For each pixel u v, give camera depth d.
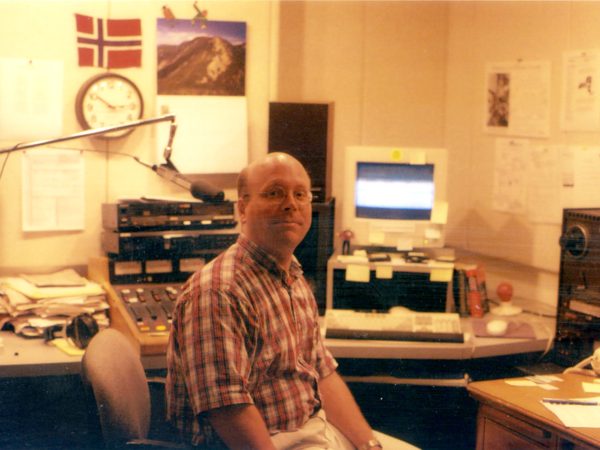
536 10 2.87
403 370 2.69
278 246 1.84
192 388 1.69
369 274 2.68
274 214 1.83
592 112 2.67
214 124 2.95
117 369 1.84
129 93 2.83
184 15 2.89
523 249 2.97
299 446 1.81
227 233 2.73
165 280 2.67
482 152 3.13
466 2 3.15
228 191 3.00
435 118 3.26
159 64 2.87
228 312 1.71
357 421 2.01
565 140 2.79
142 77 2.87
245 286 1.77
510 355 2.64
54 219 2.79
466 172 3.20
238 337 1.71
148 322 2.40
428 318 2.54
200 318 1.70
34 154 2.75
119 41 2.82
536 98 2.89
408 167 2.78
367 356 2.42
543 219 2.88
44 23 2.72
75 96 2.78
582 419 1.84
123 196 2.87
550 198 2.85
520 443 1.96
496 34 3.04
